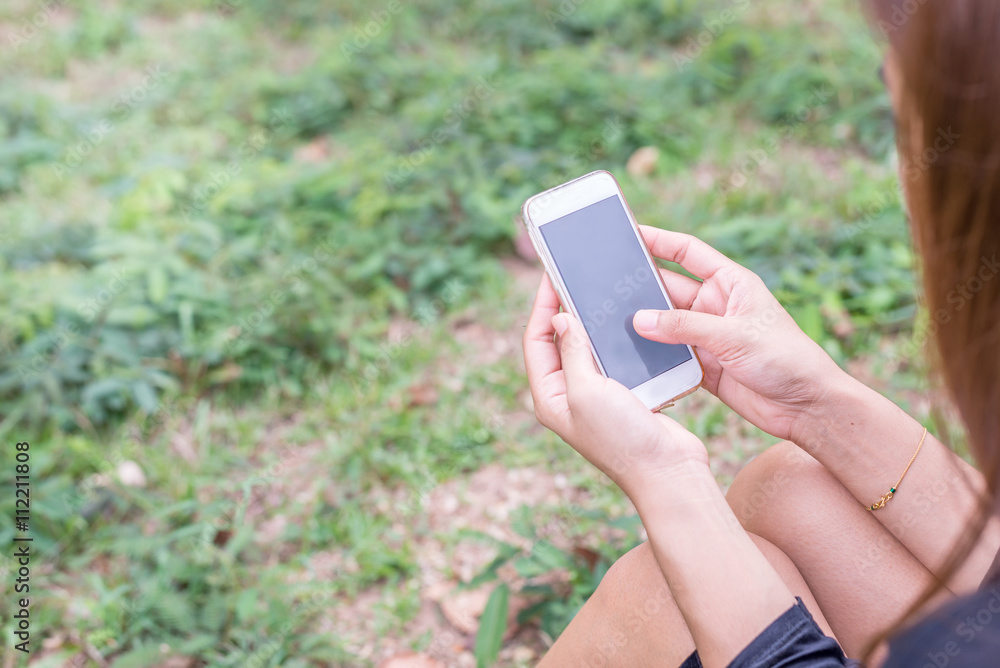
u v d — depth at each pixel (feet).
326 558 7.62
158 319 9.73
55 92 15.12
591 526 7.50
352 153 12.33
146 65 15.57
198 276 10.21
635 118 12.69
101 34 16.33
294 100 13.84
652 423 3.64
